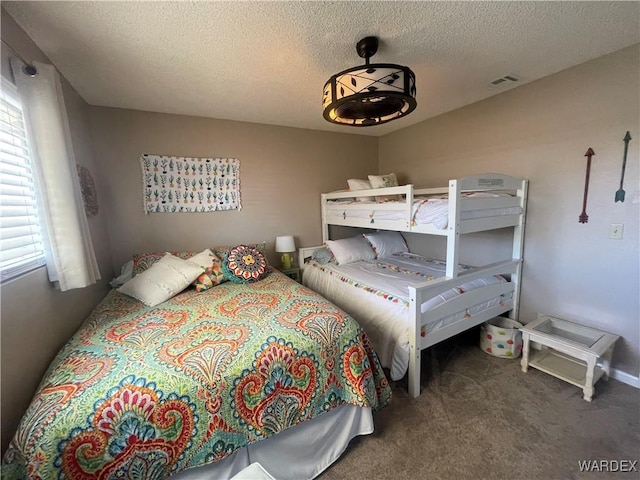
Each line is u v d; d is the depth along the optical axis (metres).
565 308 2.21
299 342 1.34
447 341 2.57
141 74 1.90
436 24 1.46
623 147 1.83
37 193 1.28
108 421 0.93
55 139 1.33
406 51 1.72
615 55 1.81
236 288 2.19
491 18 1.42
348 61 1.80
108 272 2.46
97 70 1.82
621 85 1.80
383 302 2.08
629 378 1.91
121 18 1.32
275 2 1.25
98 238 2.28
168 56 1.68
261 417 1.18
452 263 1.94
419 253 3.46
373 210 2.64
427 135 3.18
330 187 3.64
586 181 2.01
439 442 1.50
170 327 1.49
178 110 2.64
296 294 1.98
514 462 1.37
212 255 2.54
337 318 1.54
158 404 1.00
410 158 3.44
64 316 1.53
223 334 1.38
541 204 2.27
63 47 1.55
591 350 1.74
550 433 1.53
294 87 2.17
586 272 2.07
